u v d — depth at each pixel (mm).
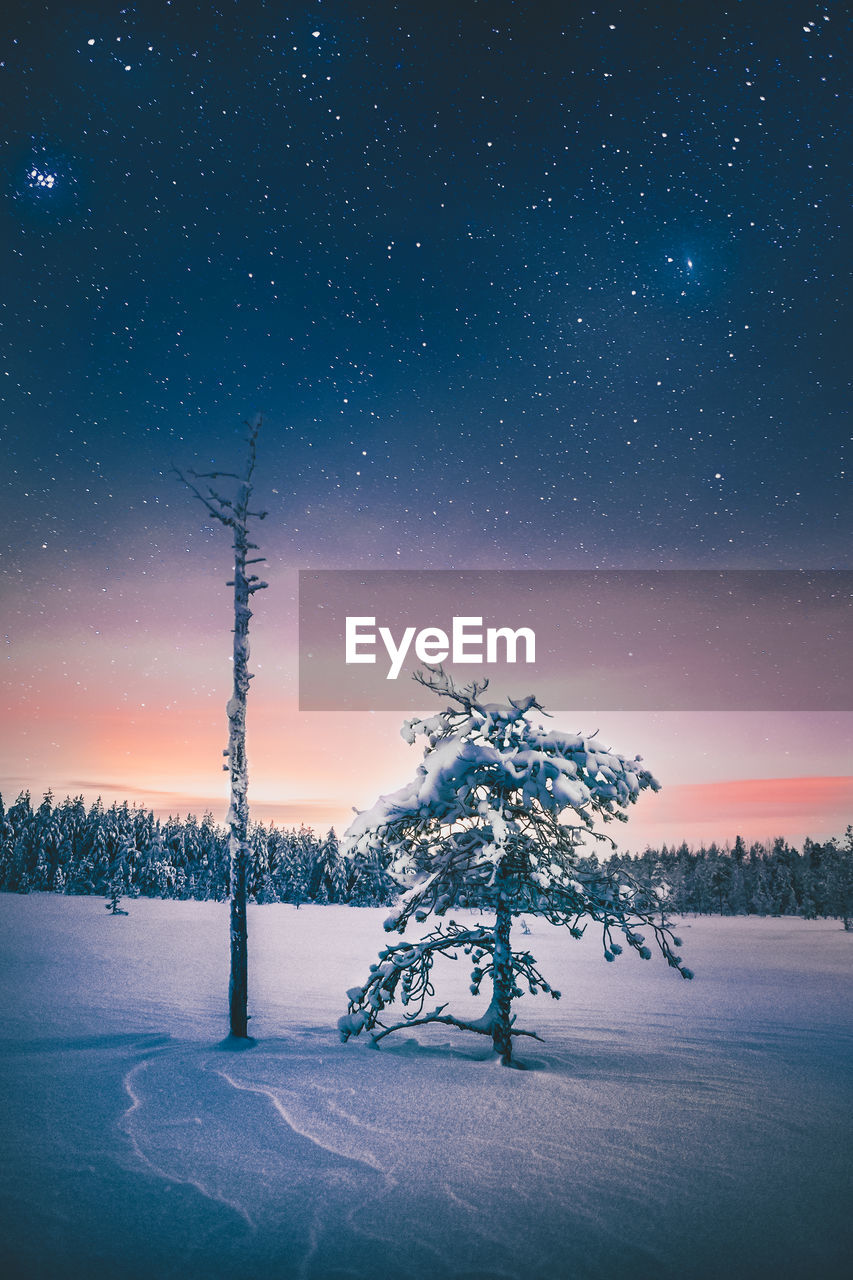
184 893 103438
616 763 11906
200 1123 8102
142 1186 6387
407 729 12703
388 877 13047
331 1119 8305
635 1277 4934
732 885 108125
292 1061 11117
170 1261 5090
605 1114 8641
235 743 13961
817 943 52781
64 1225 5609
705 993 23938
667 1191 6391
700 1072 11109
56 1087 9477
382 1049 12414
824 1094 9906
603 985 25562
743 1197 6273
